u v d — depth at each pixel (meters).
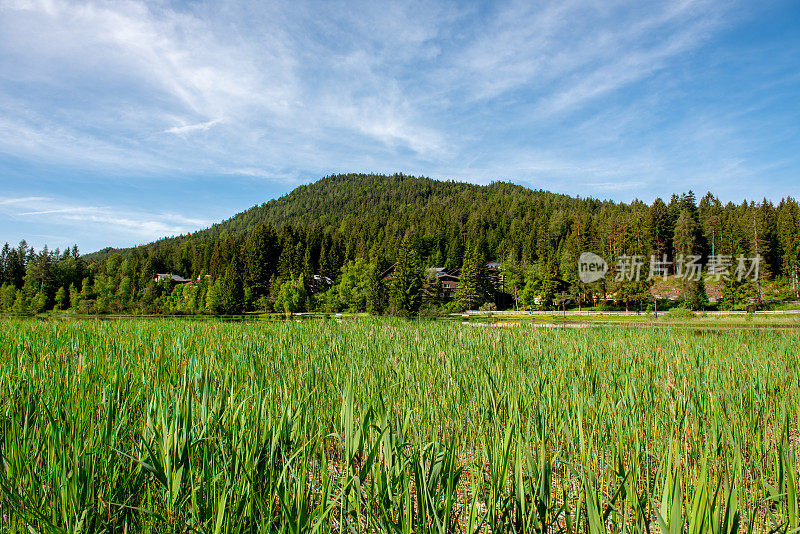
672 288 68.06
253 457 2.97
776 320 36.31
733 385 6.46
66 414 3.51
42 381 4.91
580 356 9.02
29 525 2.36
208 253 127.81
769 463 4.16
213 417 3.42
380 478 2.79
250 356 7.77
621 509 3.17
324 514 2.51
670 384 5.75
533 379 6.21
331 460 4.00
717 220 77.94
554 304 68.06
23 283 92.62
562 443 4.76
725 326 30.55
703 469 2.61
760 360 9.59
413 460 2.88
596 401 5.48
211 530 2.54
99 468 2.87
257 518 2.64
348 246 118.06
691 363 8.35
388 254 110.38
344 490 2.67
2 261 94.12
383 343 10.45
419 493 2.64
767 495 3.85
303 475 2.66
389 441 2.99
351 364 7.09
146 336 11.00
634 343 11.91
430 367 7.61
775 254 66.50
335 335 12.34
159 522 2.63
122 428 3.60
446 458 2.96
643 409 5.46
